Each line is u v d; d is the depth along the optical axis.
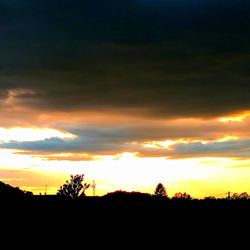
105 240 40.19
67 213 50.47
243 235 43.56
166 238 42.06
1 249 34.19
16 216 46.62
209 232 44.62
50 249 35.44
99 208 55.06
